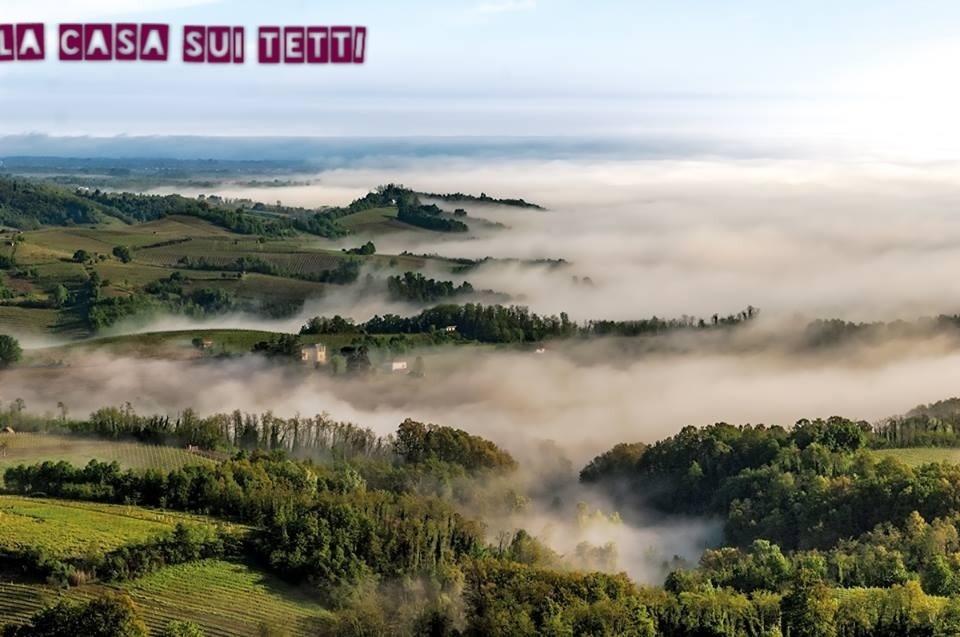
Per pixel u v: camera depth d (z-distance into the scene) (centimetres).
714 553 12938
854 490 14050
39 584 10669
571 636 10062
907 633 10081
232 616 10519
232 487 13388
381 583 11394
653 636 10194
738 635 10194
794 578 11156
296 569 11400
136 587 10838
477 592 10919
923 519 12794
